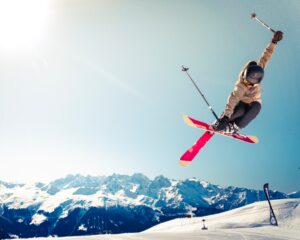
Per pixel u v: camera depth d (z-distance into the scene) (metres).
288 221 100.69
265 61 5.08
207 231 64.94
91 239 44.94
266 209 124.12
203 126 5.62
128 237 48.84
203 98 6.00
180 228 138.88
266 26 5.15
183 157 5.91
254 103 5.02
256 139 6.17
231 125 5.09
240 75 5.06
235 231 64.00
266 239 48.09
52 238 46.59
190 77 6.29
